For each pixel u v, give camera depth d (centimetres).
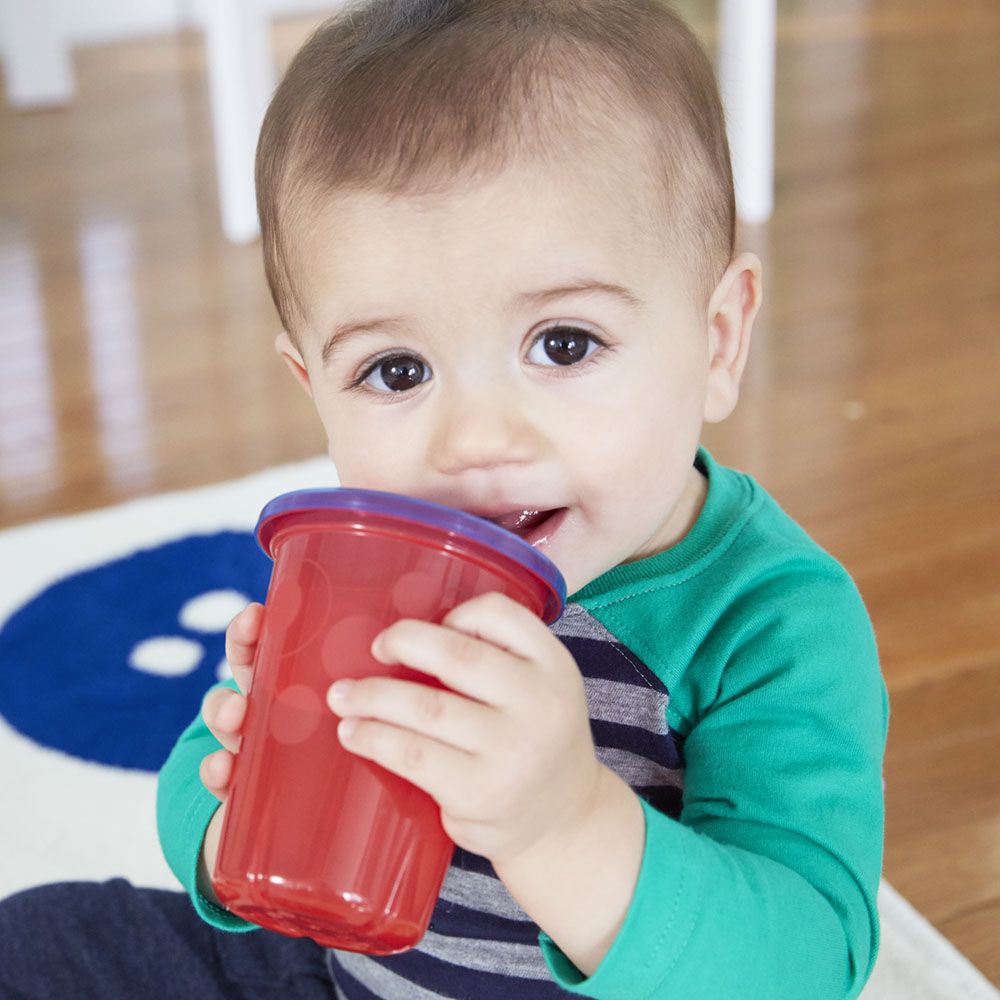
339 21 92
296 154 84
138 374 242
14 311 265
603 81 83
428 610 69
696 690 89
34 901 105
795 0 434
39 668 169
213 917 96
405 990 96
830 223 286
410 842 69
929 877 139
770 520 95
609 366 82
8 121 363
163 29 437
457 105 81
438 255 80
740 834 83
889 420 216
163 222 302
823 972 79
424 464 82
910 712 158
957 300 253
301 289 85
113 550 190
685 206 86
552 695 68
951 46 385
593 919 73
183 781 101
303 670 69
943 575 180
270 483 204
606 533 85
